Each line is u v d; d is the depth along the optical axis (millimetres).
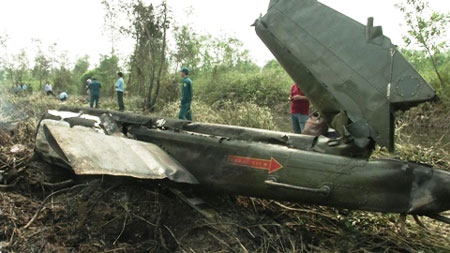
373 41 3695
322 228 4273
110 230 3893
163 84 15977
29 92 21297
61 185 4699
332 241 3994
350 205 3629
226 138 4434
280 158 3986
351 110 3727
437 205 3309
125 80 21906
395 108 3562
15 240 3566
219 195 4668
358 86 3691
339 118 3873
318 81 3928
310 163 3828
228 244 3781
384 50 3621
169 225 4094
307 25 4074
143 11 15469
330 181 3686
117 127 5184
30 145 6008
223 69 22531
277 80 19062
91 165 3271
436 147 8055
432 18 12773
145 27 15461
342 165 3684
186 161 4508
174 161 4504
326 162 3770
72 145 3438
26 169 4902
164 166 4160
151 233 3969
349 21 3885
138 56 16109
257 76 19344
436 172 3418
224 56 24484
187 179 4270
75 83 30609
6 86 26062
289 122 12969
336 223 4406
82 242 3729
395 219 4422
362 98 3668
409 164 3504
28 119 7578
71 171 4895
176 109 11656
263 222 4250
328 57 3889
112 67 23578
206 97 18469
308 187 3770
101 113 5605
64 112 5512
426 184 3375
